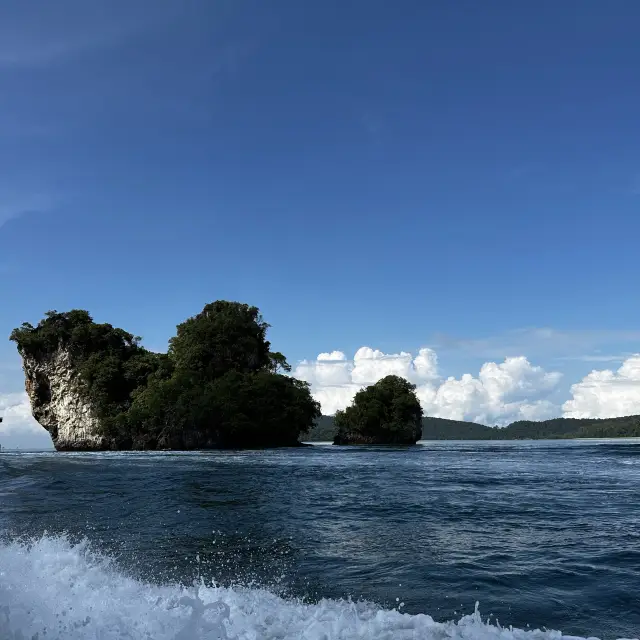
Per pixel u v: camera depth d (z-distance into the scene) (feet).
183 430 257.14
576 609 17.74
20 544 26.94
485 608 17.89
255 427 255.70
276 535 31.04
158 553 26.40
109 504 44.50
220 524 34.96
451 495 48.24
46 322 322.34
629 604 18.13
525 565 23.36
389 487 55.83
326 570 23.00
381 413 342.44
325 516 37.73
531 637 14.88
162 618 15.23
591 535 29.73
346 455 142.92
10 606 15.44
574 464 90.58
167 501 46.39
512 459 109.09
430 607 18.06
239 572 22.75
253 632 14.74
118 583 19.66
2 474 74.79
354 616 16.42
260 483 61.93
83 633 13.94
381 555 25.72
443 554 25.68
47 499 47.83
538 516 36.35
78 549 26.17
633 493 48.80
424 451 166.40
